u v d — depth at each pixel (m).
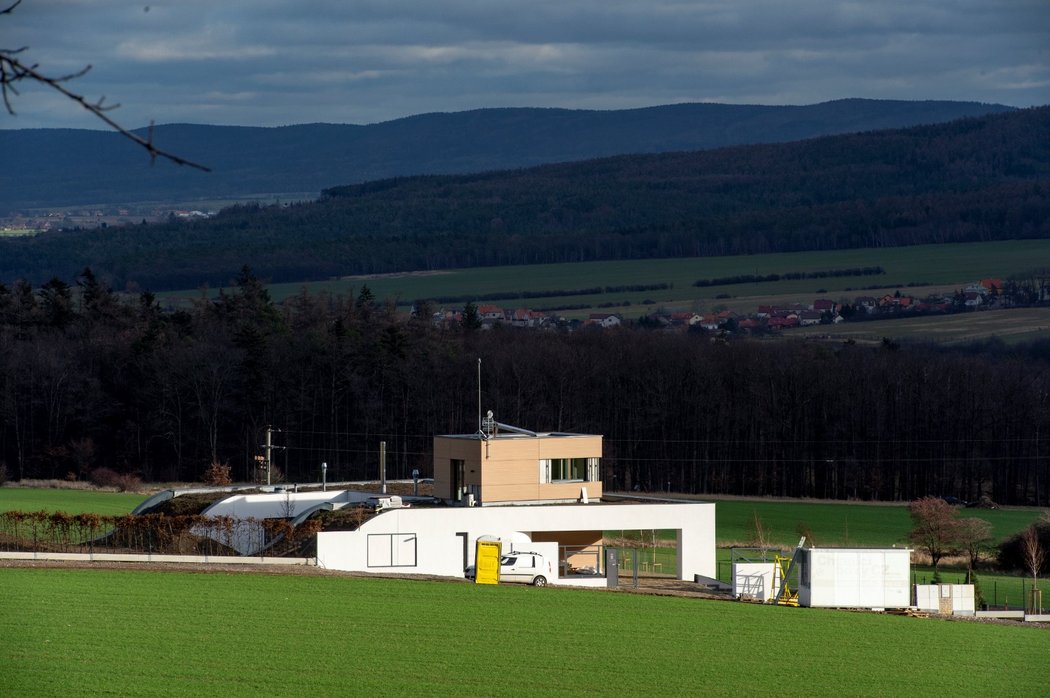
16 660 75.81
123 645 80.44
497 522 121.19
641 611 101.50
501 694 75.12
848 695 79.56
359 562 116.00
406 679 77.12
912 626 101.75
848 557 110.00
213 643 82.25
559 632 92.12
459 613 96.19
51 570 102.56
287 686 73.88
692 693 78.00
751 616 102.56
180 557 110.31
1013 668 88.19
